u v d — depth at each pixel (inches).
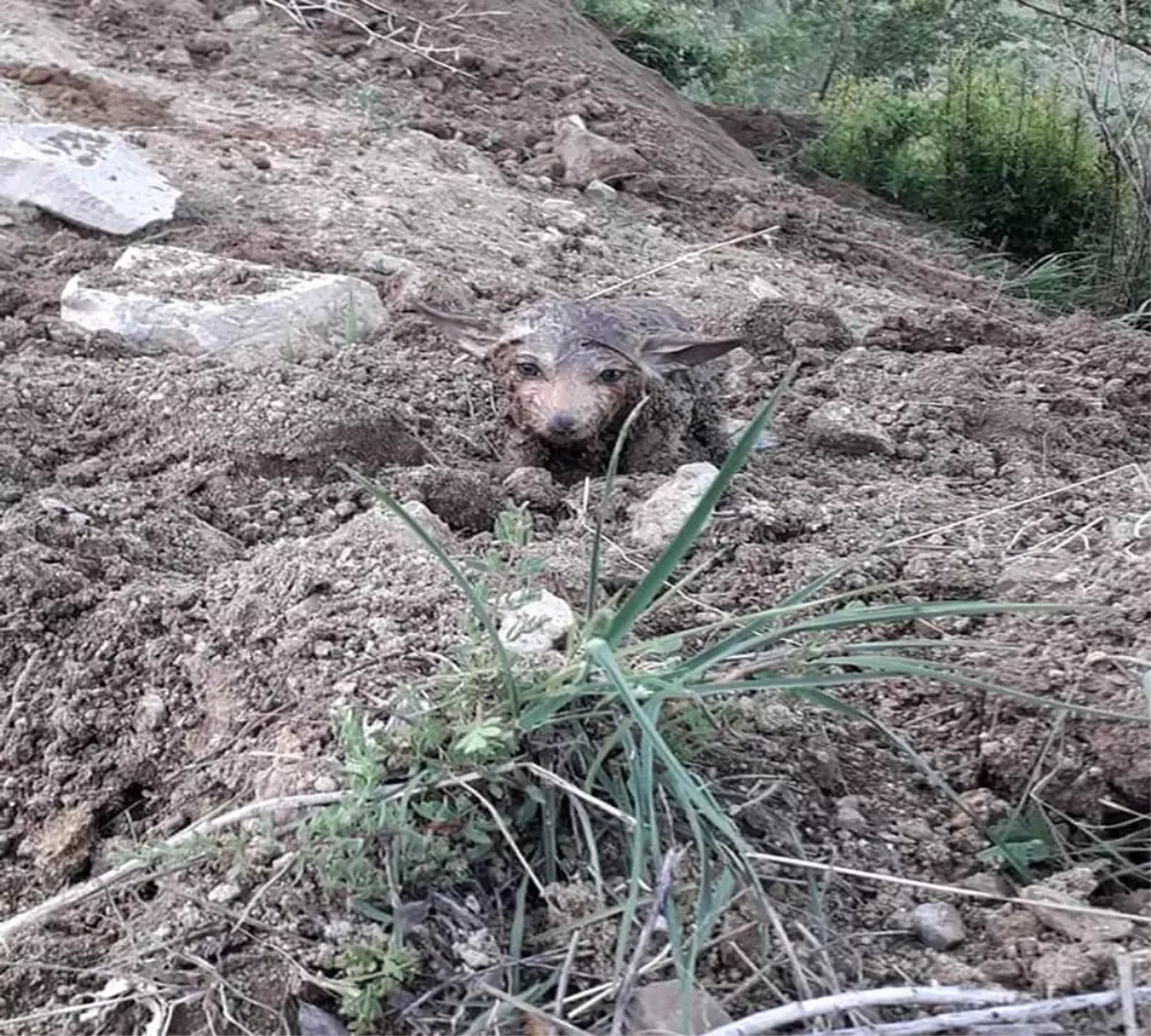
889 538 26.4
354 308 34.5
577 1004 15.2
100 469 27.0
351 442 27.6
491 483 27.5
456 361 33.9
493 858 16.6
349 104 55.6
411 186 47.2
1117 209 66.5
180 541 24.5
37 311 33.0
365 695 18.6
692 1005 14.8
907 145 83.9
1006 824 18.7
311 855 16.0
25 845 18.9
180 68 53.9
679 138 64.6
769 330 39.5
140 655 20.6
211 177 42.9
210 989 15.4
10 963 16.5
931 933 16.6
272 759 18.2
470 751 16.1
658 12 98.7
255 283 34.2
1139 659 20.9
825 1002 14.4
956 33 97.0
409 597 20.5
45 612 21.4
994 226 77.6
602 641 16.3
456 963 15.7
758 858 16.3
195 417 27.8
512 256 44.1
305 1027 15.1
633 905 14.9
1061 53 81.2
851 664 18.1
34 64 48.8
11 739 19.9
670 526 25.9
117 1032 15.5
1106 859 18.6
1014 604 17.6
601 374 29.0
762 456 31.9
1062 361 39.5
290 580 21.1
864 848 18.1
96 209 37.5
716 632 22.2
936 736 20.4
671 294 45.1
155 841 17.3
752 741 19.0
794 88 102.2
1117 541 25.6
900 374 37.3
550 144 58.2
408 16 65.4
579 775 17.3
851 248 58.5
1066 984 15.7
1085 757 19.5
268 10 61.0
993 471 31.9
